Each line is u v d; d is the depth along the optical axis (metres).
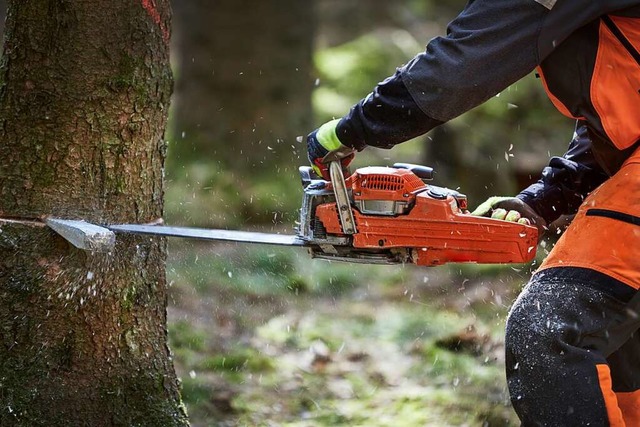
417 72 3.79
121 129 4.48
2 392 4.37
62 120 4.36
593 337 3.80
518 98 12.40
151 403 4.70
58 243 4.35
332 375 6.66
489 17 3.70
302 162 13.10
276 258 9.71
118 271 4.53
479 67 3.71
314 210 4.20
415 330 7.75
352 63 18.22
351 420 5.89
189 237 4.19
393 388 6.45
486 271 9.71
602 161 4.02
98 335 4.51
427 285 9.39
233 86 13.13
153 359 4.74
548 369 3.71
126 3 4.39
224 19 13.12
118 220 4.54
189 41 13.27
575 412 3.66
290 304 8.48
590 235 3.81
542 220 4.52
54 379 4.43
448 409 6.08
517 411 3.85
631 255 3.74
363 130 3.98
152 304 4.73
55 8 4.30
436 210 4.18
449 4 20.14
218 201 11.73
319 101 16.86
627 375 4.14
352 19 22.19
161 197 4.79
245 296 8.50
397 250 4.29
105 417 4.55
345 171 4.25
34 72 4.34
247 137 13.06
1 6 16.50
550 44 3.69
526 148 11.86
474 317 8.19
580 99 3.84
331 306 8.55
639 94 3.74
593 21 3.74
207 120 13.09
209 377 6.33
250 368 6.60
